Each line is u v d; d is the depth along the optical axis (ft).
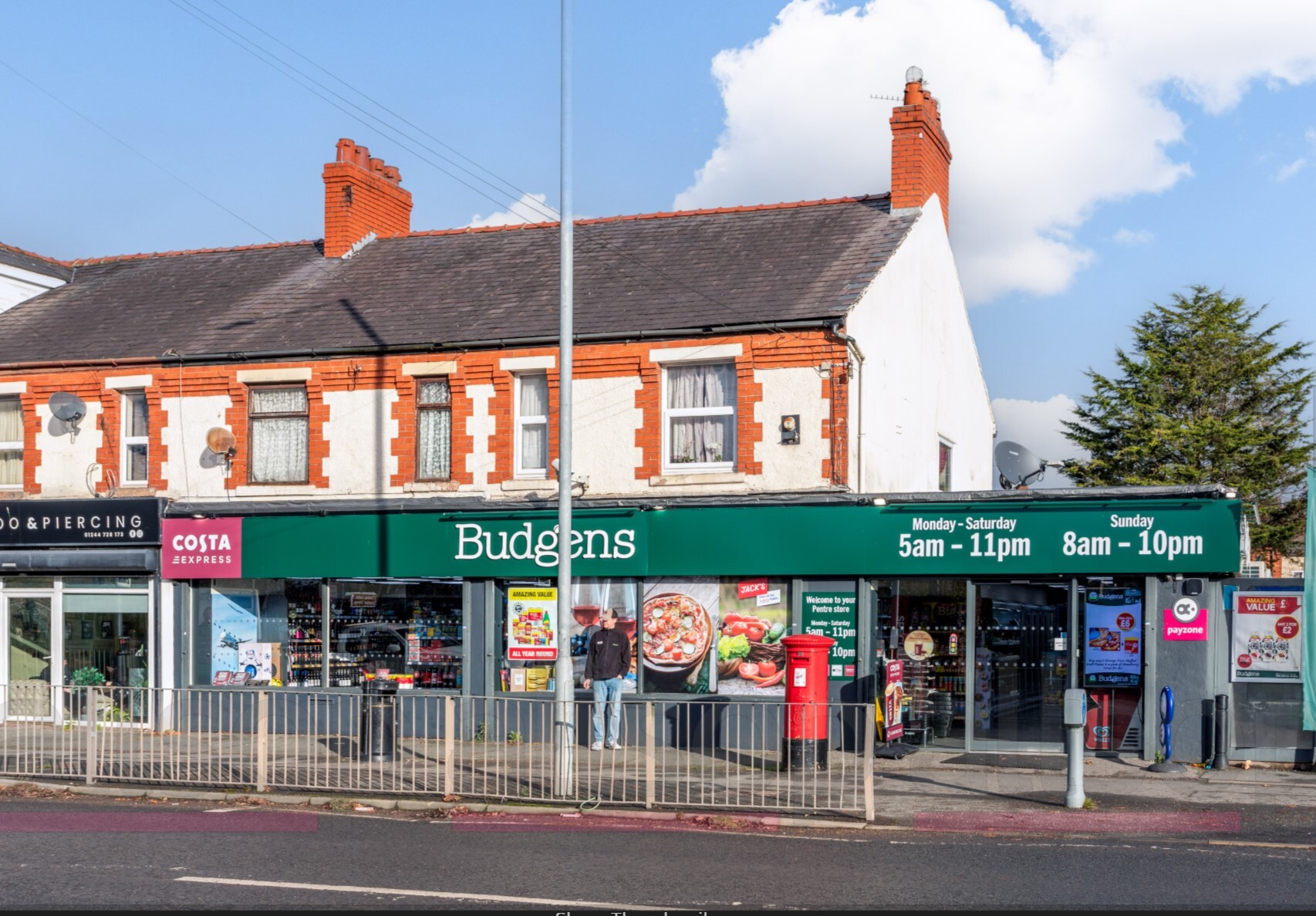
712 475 59.21
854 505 56.59
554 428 61.93
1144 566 53.01
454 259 74.49
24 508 67.82
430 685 62.95
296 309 71.20
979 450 87.04
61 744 49.11
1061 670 55.42
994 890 28.94
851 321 58.90
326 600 64.54
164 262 82.99
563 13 45.73
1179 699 52.90
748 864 32.14
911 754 55.11
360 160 80.12
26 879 29.45
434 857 32.73
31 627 69.56
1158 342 177.27
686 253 69.05
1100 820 39.78
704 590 59.06
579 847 34.71
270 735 59.26
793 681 49.73
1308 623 51.34
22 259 79.87
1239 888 29.32
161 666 66.08
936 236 75.10
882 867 31.71
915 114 70.69
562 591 44.47
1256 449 161.48
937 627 57.26
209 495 67.10
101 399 69.26
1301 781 48.39
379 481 64.59
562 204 45.75
